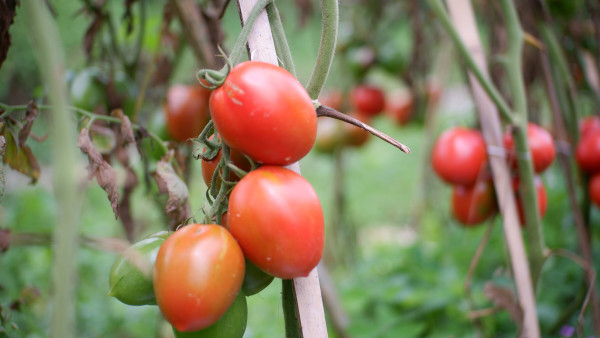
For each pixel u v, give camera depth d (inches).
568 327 45.1
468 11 34.9
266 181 21.5
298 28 54.0
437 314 49.6
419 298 49.1
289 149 21.5
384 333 44.1
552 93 41.7
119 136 31.0
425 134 74.4
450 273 53.7
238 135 21.4
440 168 36.7
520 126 33.0
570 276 53.1
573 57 49.3
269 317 56.4
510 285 50.1
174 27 42.4
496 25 42.7
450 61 72.0
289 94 21.2
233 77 21.3
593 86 48.6
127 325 54.1
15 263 54.3
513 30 33.4
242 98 21.1
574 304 41.6
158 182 27.7
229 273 21.4
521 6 42.3
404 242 81.5
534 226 33.9
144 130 29.5
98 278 60.9
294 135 21.3
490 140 34.1
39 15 18.2
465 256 60.6
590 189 40.4
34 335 36.4
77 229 18.4
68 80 33.9
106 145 31.3
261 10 22.8
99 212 88.3
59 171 18.3
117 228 52.9
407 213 104.3
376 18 61.3
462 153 35.5
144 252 22.8
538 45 34.7
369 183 122.3
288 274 21.8
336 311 47.6
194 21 34.2
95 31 34.9
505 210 33.9
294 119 21.2
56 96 18.3
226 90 21.3
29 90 79.4
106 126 33.1
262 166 22.1
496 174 34.1
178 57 41.3
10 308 30.4
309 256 21.5
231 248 21.5
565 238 58.1
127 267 22.7
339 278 68.0
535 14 40.3
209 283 21.1
